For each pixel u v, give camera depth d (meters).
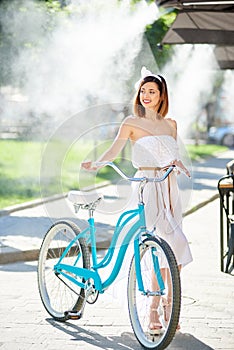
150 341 5.64
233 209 9.52
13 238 10.27
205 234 11.37
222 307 6.89
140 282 5.68
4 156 23.23
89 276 6.14
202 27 10.84
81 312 6.21
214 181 20.70
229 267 8.69
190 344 5.76
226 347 5.68
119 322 6.38
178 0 9.74
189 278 8.10
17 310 6.70
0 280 7.98
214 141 47.12
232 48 12.78
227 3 9.73
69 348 5.63
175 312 5.38
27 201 15.37
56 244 6.64
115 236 5.98
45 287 6.64
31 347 5.63
